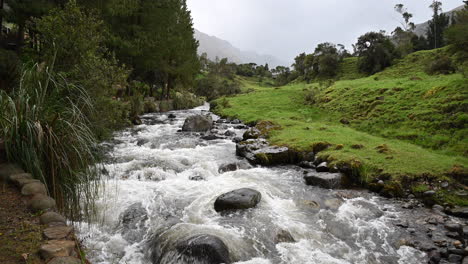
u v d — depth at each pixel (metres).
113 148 9.77
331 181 6.85
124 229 4.50
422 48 61.41
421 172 6.82
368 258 4.05
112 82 9.33
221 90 54.66
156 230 4.50
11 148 3.64
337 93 21.38
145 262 3.78
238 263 3.65
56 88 4.02
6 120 3.67
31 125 3.53
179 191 6.16
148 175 7.05
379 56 50.69
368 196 6.38
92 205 4.25
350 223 5.05
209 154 9.85
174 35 29.48
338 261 3.90
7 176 3.50
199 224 4.68
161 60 26.72
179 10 32.19
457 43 15.67
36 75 4.15
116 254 3.84
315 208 5.61
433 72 26.27
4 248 2.41
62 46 7.69
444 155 8.64
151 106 24.81
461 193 6.01
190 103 35.00
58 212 3.29
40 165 3.57
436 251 4.19
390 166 7.30
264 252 3.99
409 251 4.24
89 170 3.93
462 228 4.73
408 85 17.36
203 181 6.93
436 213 5.49
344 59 67.81
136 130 14.45
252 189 5.88
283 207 5.58
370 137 11.05
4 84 5.41
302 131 12.22
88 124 4.52
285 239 4.36
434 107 12.23
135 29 21.14
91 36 8.62
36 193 3.31
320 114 18.39
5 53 8.48
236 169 8.19
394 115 13.26
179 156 9.22
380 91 17.84
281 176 7.68
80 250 2.88
